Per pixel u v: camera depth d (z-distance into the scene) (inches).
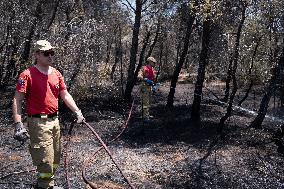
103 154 332.5
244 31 518.6
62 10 692.7
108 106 554.3
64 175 275.1
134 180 274.5
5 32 605.0
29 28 601.6
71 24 496.7
